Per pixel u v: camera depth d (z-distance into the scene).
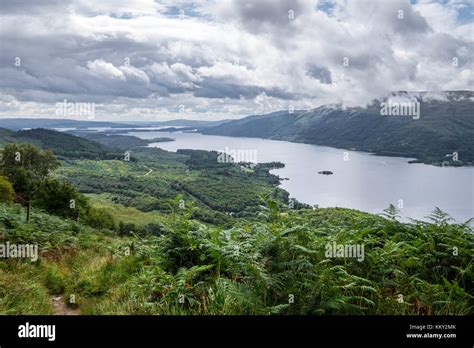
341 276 5.55
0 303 6.69
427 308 5.48
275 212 7.37
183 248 7.03
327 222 7.90
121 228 43.94
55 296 8.55
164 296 6.00
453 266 6.07
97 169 155.62
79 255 12.98
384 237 7.38
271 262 5.80
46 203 35.25
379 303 5.30
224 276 6.36
